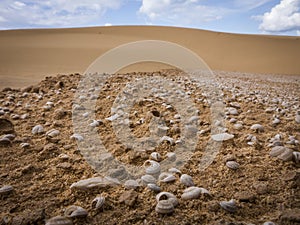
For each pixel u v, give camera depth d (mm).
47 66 18547
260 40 38938
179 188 2186
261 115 4664
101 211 1855
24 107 4773
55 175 2373
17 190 2104
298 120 4305
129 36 45281
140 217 1785
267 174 2395
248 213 1855
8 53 24203
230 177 2371
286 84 12688
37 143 3090
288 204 1939
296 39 41188
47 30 54094
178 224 1717
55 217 1678
